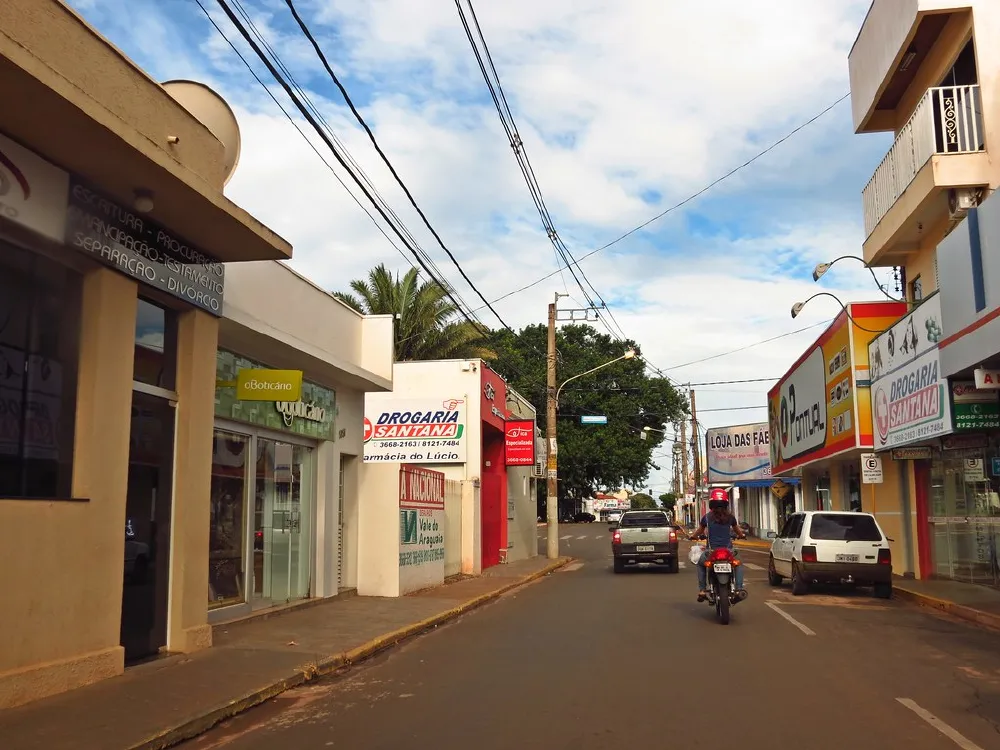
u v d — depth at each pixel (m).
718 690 8.34
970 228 13.54
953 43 17.06
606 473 58.06
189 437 10.20
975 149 16.27
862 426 20.77
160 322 10.12
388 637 11.62
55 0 7.58
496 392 28.17
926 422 16.33
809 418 26.78
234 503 12.55
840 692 8.21
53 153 7.94
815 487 33.25
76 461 8.38
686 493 59.75
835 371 23.05
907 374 17.58
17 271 7.88
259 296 13.06
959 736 6.62
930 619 13.61
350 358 16.67
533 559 32.16
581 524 77.38
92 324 8.61
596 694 8.23
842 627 12.69
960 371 14.08
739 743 6.48
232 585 12.48
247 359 13.02
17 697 7.35
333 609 14.39
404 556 17.30
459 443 24.70
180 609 9.98
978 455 16.89
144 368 9.78
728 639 11.58
